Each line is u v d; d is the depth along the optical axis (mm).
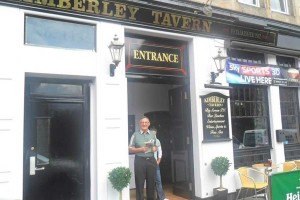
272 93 8391
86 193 5695
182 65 7078
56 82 5676
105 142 5715
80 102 5832
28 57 5203
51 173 5496
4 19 5043
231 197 7160
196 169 6867
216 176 6969
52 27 5531
